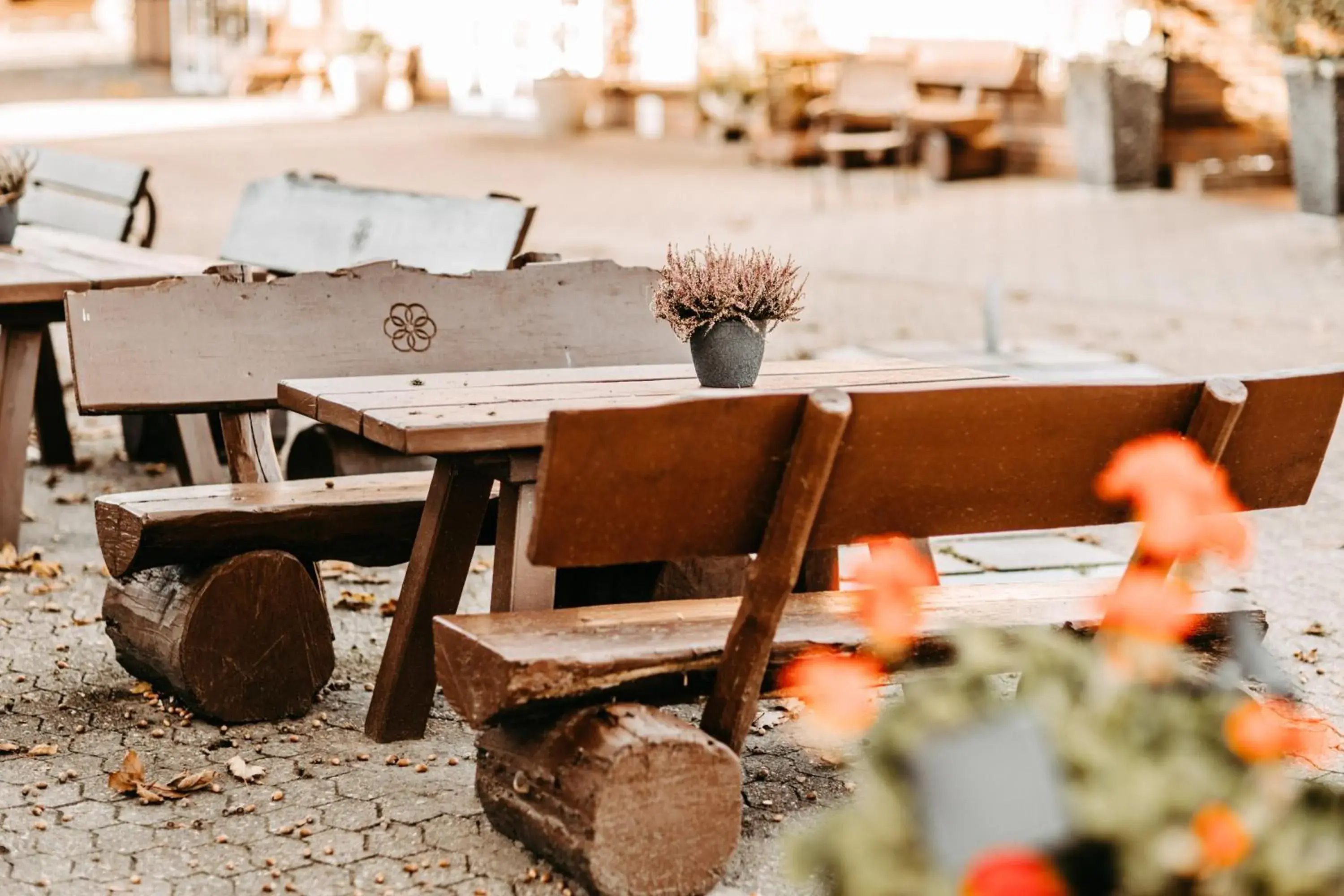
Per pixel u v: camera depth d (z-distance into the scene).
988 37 17.89
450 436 3.59
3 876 3.33
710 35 21.45
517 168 18.27
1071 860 2.17
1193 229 13.73
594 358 5.29
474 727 3.25
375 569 5.68
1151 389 3.51
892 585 3.75
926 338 9.75
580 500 3.08
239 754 3.99
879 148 16.27
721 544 3.26
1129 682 2.37
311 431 6.12
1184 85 16.05
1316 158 13.24
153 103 25.64
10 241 6.40
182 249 12.53
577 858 3.16
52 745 4.02
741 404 3.13
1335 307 10.56
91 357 4.62
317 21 27.48
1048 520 3.58
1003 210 15.16
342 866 3.40
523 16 24.42
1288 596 5.41
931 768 2.22
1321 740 3.62
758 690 3.31
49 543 5.84
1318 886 2.09
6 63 31.88
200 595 4.07
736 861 3.45
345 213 6.78
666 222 14.60
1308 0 12.96
